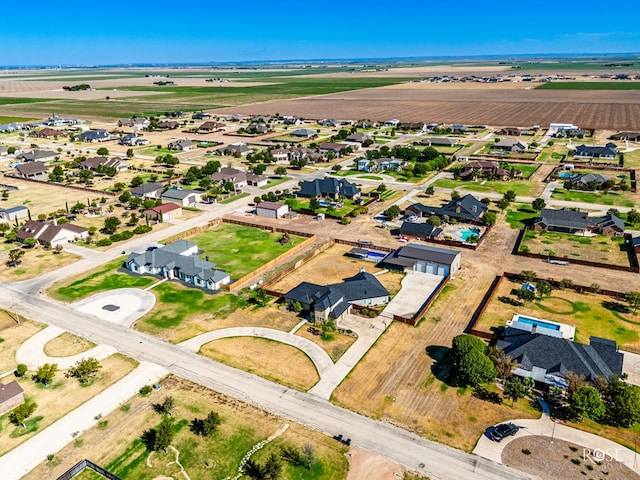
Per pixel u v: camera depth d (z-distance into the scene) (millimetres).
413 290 76188
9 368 58281
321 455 45156
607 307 69875
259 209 113438
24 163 158250
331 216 109875
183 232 102188
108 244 95375
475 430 48000
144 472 43438
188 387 54625
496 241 95375
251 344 62438
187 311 70625
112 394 53625
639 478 42281
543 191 128750
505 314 68500
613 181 127562
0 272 84062
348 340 63219
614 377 50906
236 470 43562
